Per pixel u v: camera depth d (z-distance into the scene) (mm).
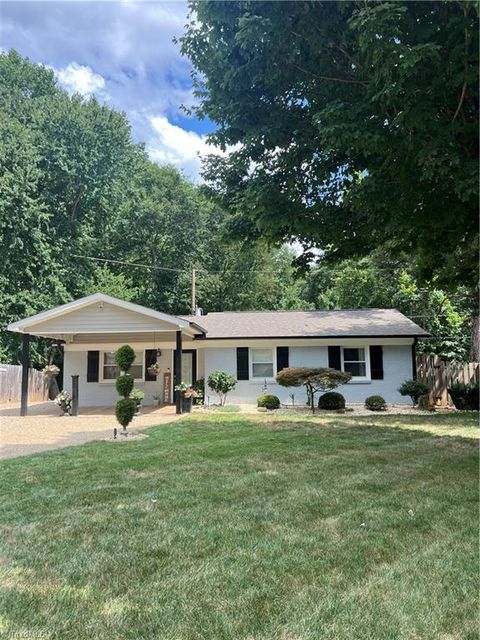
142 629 2432
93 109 26828
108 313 14234
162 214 30531
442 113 5598
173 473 5836
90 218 27641
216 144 7043
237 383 16172
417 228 6570
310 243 8633
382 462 6484
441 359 17047
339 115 5516
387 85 4910
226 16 5863
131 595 2795
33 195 24375
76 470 6027
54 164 24766
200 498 4770
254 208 6781
